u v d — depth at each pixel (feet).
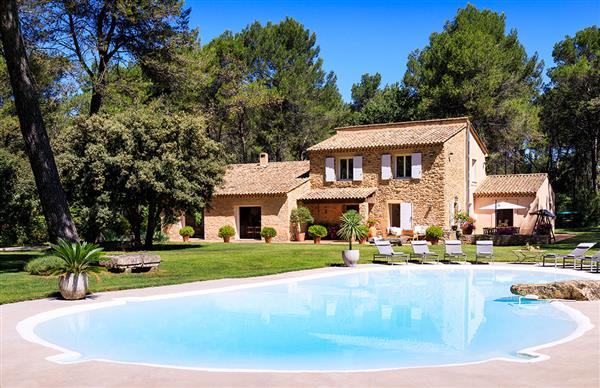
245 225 128.98
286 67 180.34
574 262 70.03
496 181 128.06
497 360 23.97
